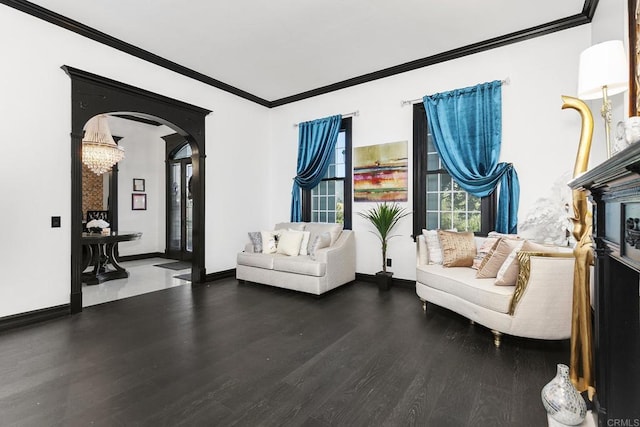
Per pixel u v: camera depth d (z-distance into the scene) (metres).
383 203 4.22
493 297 2.33
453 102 3.61
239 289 4.03
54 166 2.98
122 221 6.30
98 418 1.52
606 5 2.50
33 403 1.64
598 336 1.42
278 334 2.56
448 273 2.89
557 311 2.15
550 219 3.05
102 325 2.77
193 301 3.49
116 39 3.37
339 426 1.47
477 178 3.43
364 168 4.39
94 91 3.25
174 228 6.69
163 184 6.79
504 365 2.03
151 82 3.77
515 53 3.32
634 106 1.81
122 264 5.91
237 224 4.88
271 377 1.90
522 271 2.21
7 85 2.71
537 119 3.21
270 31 3.24
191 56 3.78
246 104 5.03
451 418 1.52
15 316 2.73
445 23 3.10
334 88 4.63
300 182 4.96
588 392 1.64
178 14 2.95
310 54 3.73
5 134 2.70
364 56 3.77
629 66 1.87
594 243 1.46
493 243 2.89
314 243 3.88
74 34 3.11
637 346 1.34
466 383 1.82
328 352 2.23
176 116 4.04
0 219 2.69
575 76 3.04
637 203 1.00
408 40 3.41
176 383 1.83
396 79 4.11
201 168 4.35
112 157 4.40
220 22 3.07
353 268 4.28
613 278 1.37
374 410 1.58
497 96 3.34
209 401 1.66
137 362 2.09
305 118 5.02
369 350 2.26
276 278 3.93
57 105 3.00
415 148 3.96
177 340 2.44
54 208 2.98
